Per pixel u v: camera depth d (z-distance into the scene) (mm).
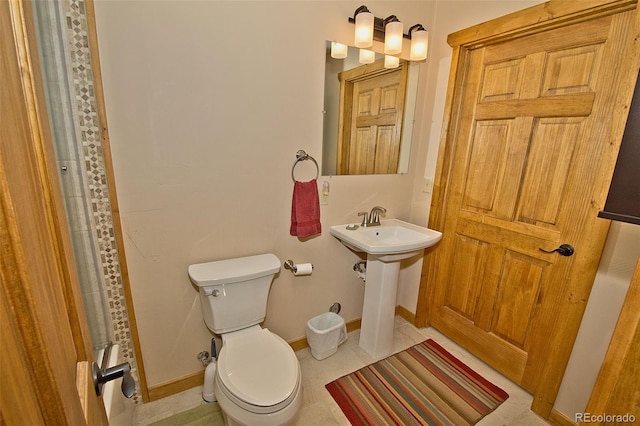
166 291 1514
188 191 1456
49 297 380
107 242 1340
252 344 1448
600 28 1304
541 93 1525
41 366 329
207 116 1420
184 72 1330
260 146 1583
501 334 1847
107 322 1416
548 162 1530
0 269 281
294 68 1583
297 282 1920
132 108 1264
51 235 446
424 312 2293
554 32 1448
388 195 2158
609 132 1264
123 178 1305
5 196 285
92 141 1219
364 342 2059
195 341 1651
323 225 1933
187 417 1518
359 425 1514
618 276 1292
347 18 1688
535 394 1614
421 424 1532
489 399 1689
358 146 1922
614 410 718
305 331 2053
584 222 1399
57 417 354
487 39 1677
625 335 688
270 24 1469
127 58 1218
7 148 301
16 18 374
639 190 800
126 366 582
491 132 1767
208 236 1553
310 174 1782
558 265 1525
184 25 1290
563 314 1485
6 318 278
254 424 1142
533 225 1619
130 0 1181
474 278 1963
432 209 2102
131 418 1413
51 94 1120
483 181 1841
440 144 1988
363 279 2209
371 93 1868
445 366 1928
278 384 1221
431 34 2014
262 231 1697
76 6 1101
